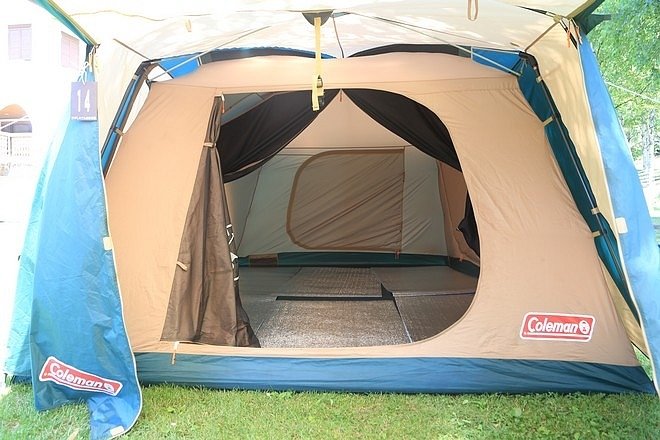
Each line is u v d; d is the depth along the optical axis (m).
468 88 3.17
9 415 2.56
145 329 2.97
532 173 2.99
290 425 2.49
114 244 3.00
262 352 2.92
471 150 3.07
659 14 6.25
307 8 2.44
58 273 2.47
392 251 7.30
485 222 2.98
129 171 3.09
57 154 2.51
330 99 4.92
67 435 2.39
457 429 2.45
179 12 2.37
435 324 4.14
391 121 4.90
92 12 2.30
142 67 3.12
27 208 3.39
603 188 2.45
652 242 2.19
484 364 2.83
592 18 2.28
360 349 2.91
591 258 2.87
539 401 2.73
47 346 2.52
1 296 5.04
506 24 2.65
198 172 3.23
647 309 2.13
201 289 3.19
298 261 7.32
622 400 2.71
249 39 3.19
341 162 7.18
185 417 2.56
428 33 3.01
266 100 4.93
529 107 3.09
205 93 3.30
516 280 2.89
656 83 6.89
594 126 2.24
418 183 7.21
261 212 7.28
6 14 14.12
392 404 2.71
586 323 2.82
